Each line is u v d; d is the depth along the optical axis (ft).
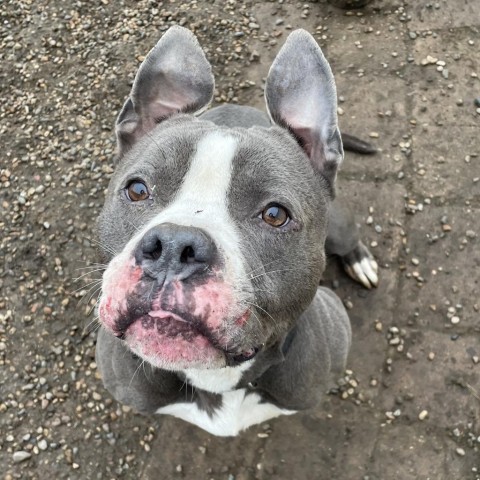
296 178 1.22
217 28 2.68
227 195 1.12
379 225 2.26
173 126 1.28
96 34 2.69
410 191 2.32
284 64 1.35
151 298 0.96
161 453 1.96
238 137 1.17
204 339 1.00
